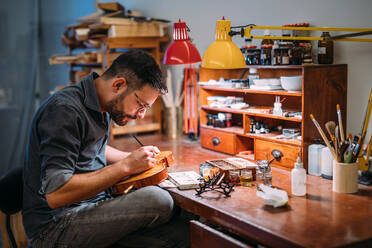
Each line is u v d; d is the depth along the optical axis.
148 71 1.72
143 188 1.79
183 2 3.26
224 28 2.08
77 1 4.80
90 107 1.75
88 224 1.72
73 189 1.59
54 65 4.88
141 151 1.76
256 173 1.92
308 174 2.05
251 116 2.45
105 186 1.66
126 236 1.89
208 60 2.07
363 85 2.11
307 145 2.06
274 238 1.33
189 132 3.16
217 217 1.57
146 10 3.77
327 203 1.61
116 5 3.52
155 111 3.51
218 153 2.62
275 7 2.52
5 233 2.27
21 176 2.06
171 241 1.89
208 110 2.86
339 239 1.28
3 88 4.80
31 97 4.90
